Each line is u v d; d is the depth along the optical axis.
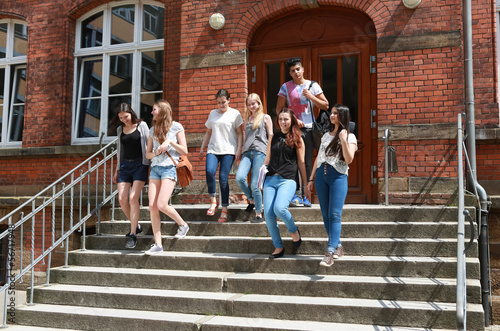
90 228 7.51
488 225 5.66
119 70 8.16
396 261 4.30
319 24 6.82
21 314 4.41
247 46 6.92
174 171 5.08
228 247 5.00
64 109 8.08
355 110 6.59
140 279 4.64
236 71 6.82
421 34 6.07
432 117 5.96
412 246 4.56
